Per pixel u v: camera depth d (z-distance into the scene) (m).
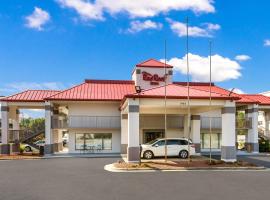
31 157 31.36
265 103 40.19
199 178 17.64
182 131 38.09
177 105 25.55
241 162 24.08
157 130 37.84
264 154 35.31
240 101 37.66
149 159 27.66
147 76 39.75
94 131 36.97
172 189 14.43
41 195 13.23
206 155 33.00
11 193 13.67
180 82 41.88
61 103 36.88
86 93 37.06
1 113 36.31
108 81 41.09
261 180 17.00
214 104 25.80
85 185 15.47
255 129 37.97
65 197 12.84
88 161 27.42
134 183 15.99
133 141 24.56
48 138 34.81
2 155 33.88
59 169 21.83
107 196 13.00
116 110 37.28
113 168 21.84
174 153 28.58
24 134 38.66
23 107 39.66
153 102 25.00
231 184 15.73
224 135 25.75
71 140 36.62
